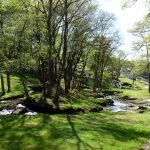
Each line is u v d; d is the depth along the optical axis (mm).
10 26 45062
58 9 44375
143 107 47594
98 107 43375
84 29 51906
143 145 21641
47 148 19266
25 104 37906
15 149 18844
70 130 24656
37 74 87625
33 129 24641
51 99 38344
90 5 48000
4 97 50031
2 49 45000
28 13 39812
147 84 159750
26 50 44844
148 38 31016
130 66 144875
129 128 27656
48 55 41719
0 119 29188
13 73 79062
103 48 75062
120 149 20094
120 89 112250
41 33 45250
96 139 22125
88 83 102062
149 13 26562
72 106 38062
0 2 37000
